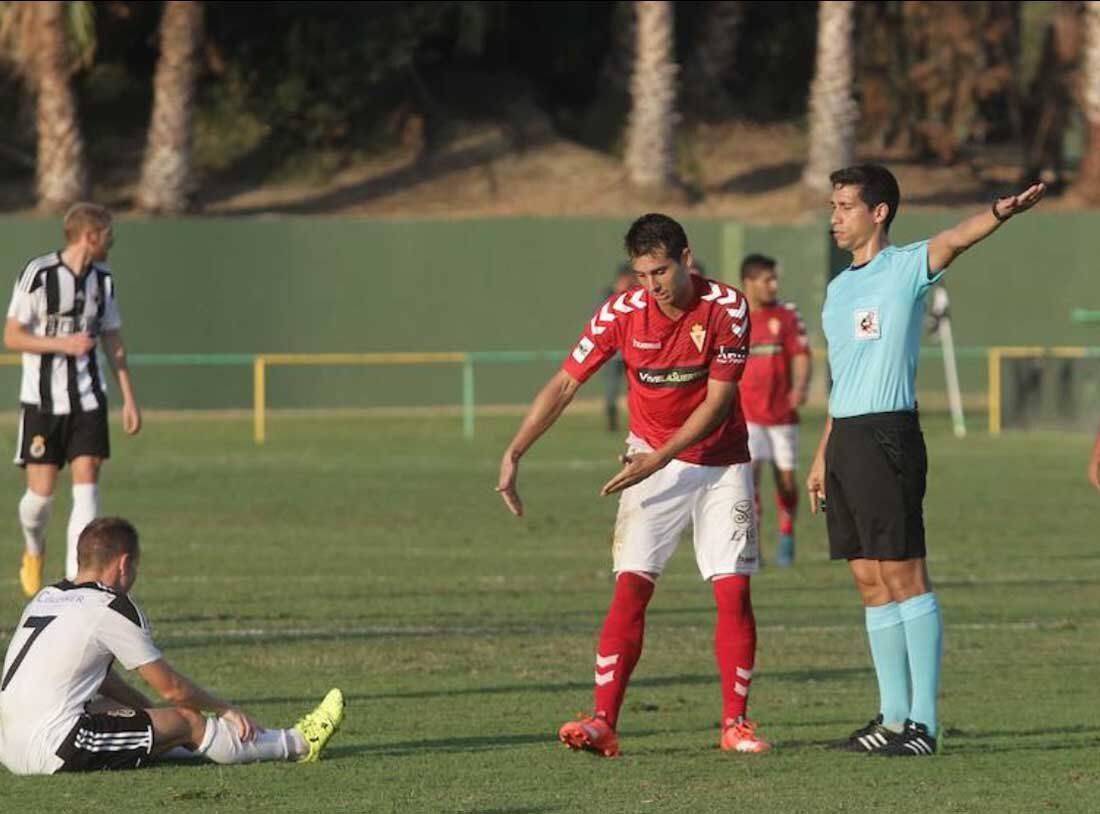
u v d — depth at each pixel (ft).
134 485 295.28
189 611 174.91
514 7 590.55
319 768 105.40
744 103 606.14
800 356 216.13
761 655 154.30
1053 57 561.84
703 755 111.04
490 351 484.74
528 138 568.00
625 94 585.22
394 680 139.54
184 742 104.63
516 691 135.33
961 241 107.86
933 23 568.82
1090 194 537.65
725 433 114.21
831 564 218.79
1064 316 506.48
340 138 553.64
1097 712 127.65
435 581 198.29
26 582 174.60
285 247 474.49
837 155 526.98
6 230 455.63
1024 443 377.71
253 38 551.59
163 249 467.11
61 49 488.44
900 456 109.19
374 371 477.36
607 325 114.01
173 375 465.06
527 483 301.22
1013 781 102.53
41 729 101.24
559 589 192.85
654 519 113.29
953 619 175.42
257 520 253.24
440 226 482.28
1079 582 202.08
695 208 540.11
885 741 111.45
